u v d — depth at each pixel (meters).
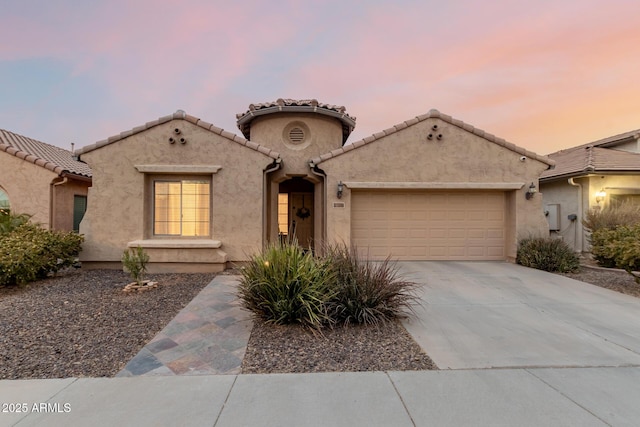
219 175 11.41
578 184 15.09
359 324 5.91
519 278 9.94
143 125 11.24
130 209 11.23
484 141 12.61
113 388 3.81
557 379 4.01
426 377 4.07
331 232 12.34
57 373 4.18
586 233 14.62
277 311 5.76
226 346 5.06
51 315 6.41
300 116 13.84
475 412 3.32
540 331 5.68
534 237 12.39
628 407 3.41
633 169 14.06
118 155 11.24
